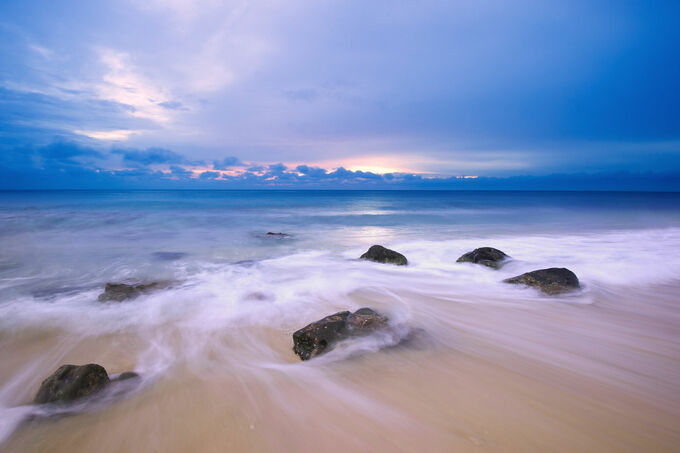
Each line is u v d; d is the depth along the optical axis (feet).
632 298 22.85
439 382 12.15
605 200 186.39
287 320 19.62
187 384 12.42
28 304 22.17
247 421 10.05
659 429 9.74
